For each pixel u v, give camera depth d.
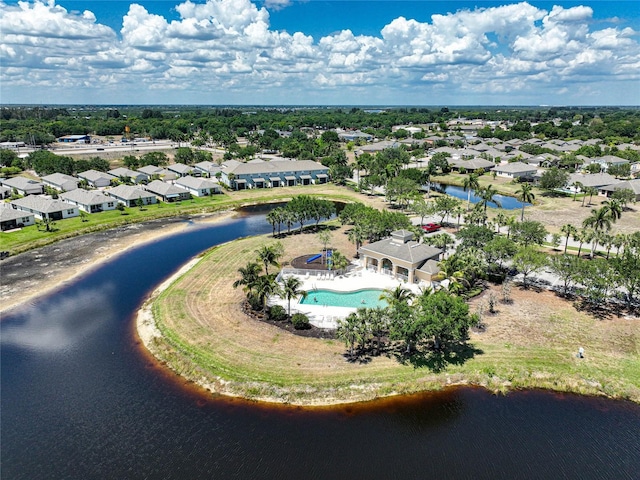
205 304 77.12
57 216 130.25
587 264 73.69
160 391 56.25
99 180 174.25
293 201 121.69
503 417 51.19
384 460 44.78
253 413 51.88
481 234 91.94
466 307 59.62
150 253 107.25
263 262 88.94
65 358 63.72
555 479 42.66
